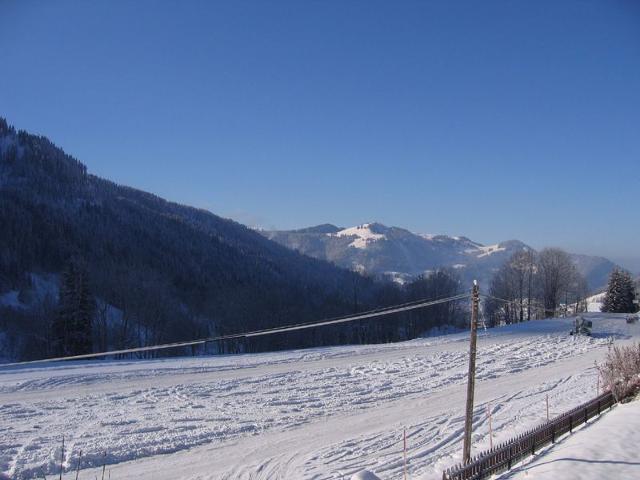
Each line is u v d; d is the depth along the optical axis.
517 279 108.94
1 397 28.94
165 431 24.66
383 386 35.91
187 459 21.88
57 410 27.08
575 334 60.66
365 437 25.41
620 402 29.42
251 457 22.41
